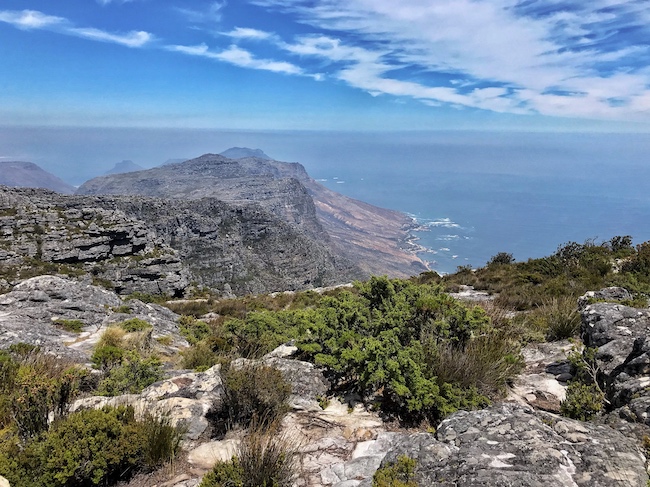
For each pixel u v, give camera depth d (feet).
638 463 9.45
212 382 18.61
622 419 12.87
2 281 180.65
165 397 17.31
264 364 17.95
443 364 17.15
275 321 35.27
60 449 12.19
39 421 14.01
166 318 53.21
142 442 13.17
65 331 37.78
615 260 64.18
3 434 14.15
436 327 19.88
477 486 8.96
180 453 13.82
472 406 15.70
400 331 19.85
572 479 9.02
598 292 33.68
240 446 12.76
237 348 31.35
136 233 241.96
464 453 10.34
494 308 31.60
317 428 15.11
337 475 12.03
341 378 18.84
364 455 13.17
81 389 21.12
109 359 24.36
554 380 19.31
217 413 16.14
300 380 18.39
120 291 216.33
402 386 15.61
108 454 12.51
